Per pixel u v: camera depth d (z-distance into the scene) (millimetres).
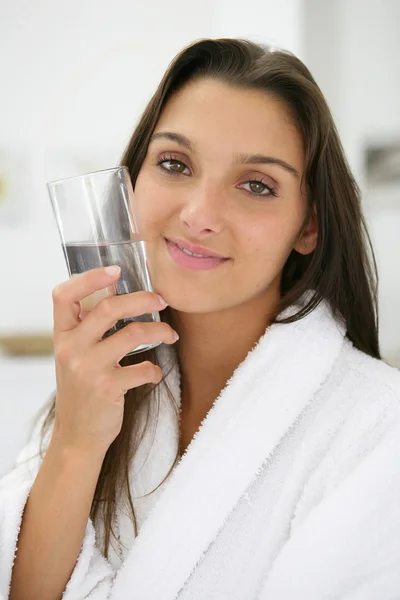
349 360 817
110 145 3025
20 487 802
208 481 760
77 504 747
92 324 676
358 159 2951
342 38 2922
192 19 2959
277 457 777
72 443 739
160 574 748
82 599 748
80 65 3000
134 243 682
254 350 799
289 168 784
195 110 767
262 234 772
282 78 766
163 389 874
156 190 772
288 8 2639
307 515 712
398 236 2941
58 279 3049
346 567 688
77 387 705
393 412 741
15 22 2988
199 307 775
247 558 758
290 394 777
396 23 2896
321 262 860
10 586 773
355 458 732
